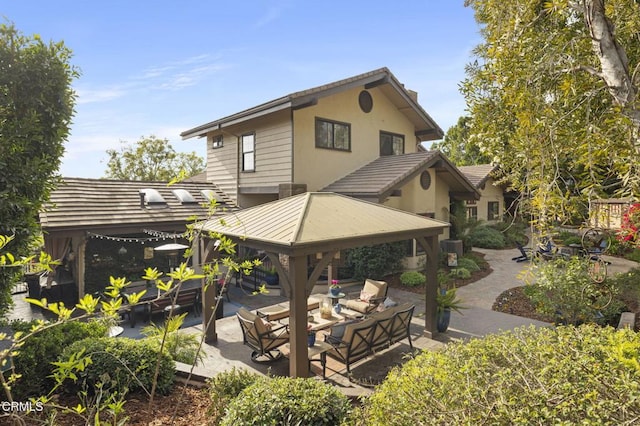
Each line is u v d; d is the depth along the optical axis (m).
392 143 16.47
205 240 7.76
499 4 4.31
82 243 10.50
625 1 3.99
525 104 4.23
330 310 8.22
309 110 13.28
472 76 6.41
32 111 6.06
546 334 3.70
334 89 12.71
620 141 3.59
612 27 3.55
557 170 3.81
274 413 3.48
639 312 8.19
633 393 2.08
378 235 6.59
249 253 14.60
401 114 16.80
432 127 17.19
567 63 4.07
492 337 3.86
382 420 2.84
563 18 4.38
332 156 14.06
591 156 3.67
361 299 9.30
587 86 4.14
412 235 7.30
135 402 4.54
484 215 23.11
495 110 6.06
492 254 18.45
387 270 13.23
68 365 2.73
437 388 2.87
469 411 2.45
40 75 6.19
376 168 14.18
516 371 2.77
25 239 6.11
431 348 7.34
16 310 10.67
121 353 4.72
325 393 3.78
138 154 31.36
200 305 10.30
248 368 6.56
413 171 12.66
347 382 6.01
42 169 6.18
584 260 7.59
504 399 2.40
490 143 6.60
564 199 3.82
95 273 11.33
